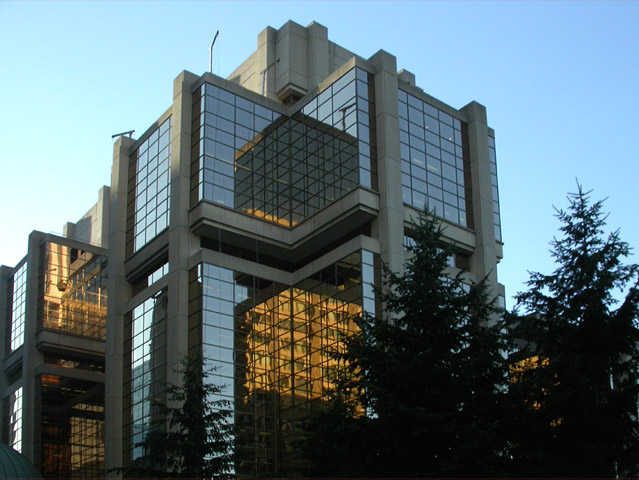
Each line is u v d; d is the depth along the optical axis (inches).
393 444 1392.7
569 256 1739.7
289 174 3127.5
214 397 2647.6
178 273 2829.7
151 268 3088.1
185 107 3056.1
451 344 1485.0
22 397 3754.9
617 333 1652.3
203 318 2731.3
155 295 2940.5
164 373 2792.8
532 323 1675.7
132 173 3312.0
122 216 3272.6
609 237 1750.7
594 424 1553.9
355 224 2864.2
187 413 1802.4
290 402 2807.6
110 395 2987.2
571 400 1514.5
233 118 3056.1
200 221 2861.7
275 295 2938.0
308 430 1756.9
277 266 3053.6
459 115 3260.3
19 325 3971.5
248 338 2817.4
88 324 3944.4
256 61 3489.2
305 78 3395.7
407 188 2925.7
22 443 3649.1
